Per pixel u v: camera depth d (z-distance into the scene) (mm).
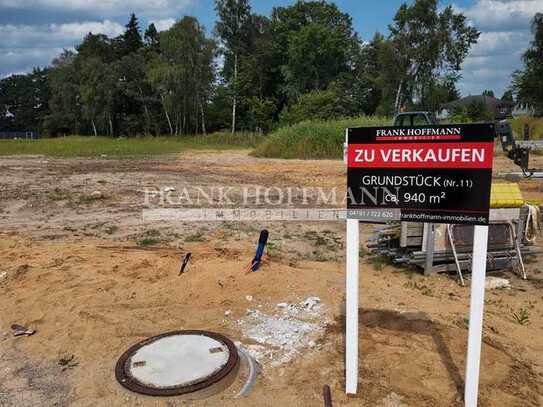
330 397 3283
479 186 2961
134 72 64688
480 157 2938
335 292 5109
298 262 6547
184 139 47375
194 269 5574
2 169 18094
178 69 54094
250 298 4887
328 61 58938
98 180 14781
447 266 6285
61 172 17188
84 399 3303
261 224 9102
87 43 81750
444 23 43406
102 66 66562
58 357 3887
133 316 4520
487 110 42094
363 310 4691
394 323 4402
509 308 5184
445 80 44906
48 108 93312
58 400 3314
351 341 3273
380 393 3348
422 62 44062
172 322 4422
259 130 56062
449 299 5324
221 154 28203
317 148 24828
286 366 3719
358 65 60875
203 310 4652
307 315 4578
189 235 8211
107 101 65375
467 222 3010
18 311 4664
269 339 4133
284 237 8180
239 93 59688
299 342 4082
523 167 7883
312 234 8422
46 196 11734
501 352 3947
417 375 3555
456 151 2994
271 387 3438
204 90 56781
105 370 3652
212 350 3738
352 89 57375
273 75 64188
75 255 6434
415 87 44906
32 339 4184
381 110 46594
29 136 86250
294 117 51156
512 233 6418
